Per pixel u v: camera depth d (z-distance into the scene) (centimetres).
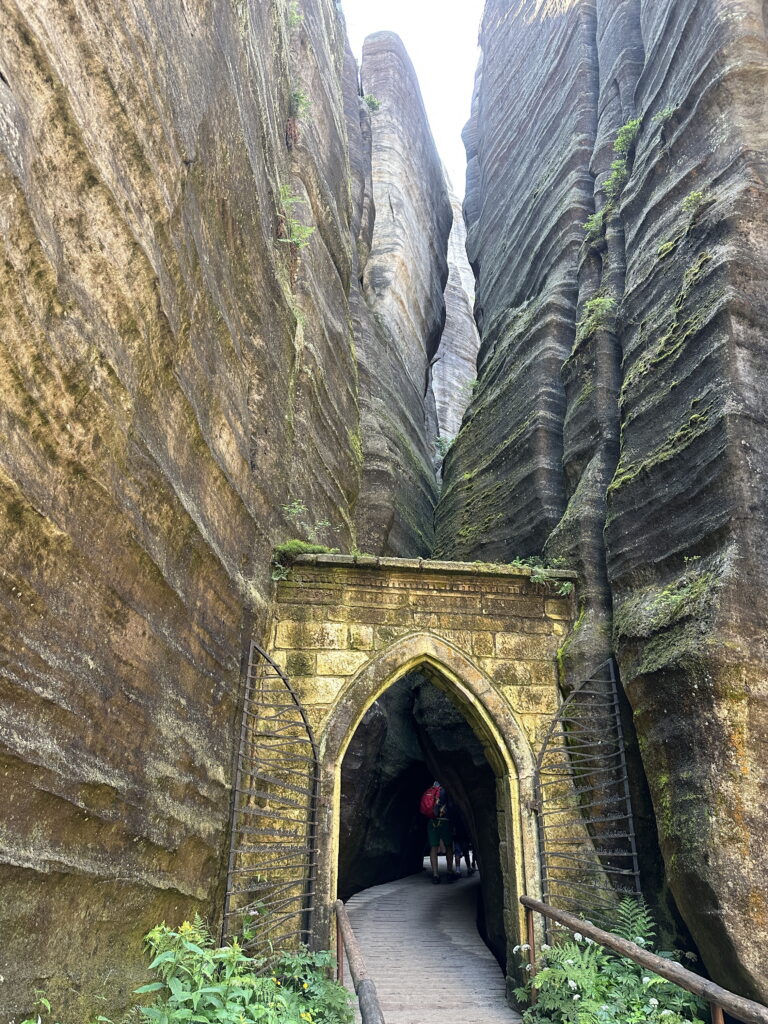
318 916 697
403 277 2005
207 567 598
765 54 885
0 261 309
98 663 419
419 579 847
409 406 1773
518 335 1395
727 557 650
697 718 623
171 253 496
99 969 411
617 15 1459
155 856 494
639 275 966
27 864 338
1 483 320
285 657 794
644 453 814
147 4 457
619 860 738
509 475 1230
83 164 379
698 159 915
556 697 816
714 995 403
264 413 790
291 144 1191
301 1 1387
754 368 712
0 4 312
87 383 382
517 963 700
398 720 1312
